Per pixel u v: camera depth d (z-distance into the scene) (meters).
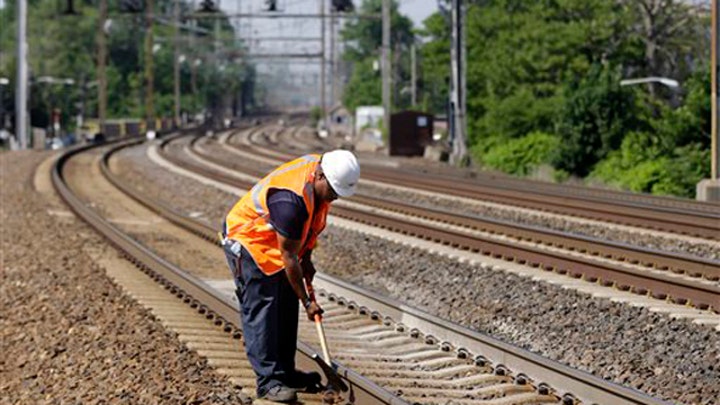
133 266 50.16
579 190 87.81
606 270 40.38
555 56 128.88
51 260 51.31
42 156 146.12
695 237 56.00
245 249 24.19
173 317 35.88
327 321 35.62
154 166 135.25
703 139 92.56
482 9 147.38
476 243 50.81
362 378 23.88
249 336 24.72
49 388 28.61
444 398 24.86
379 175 108.50
